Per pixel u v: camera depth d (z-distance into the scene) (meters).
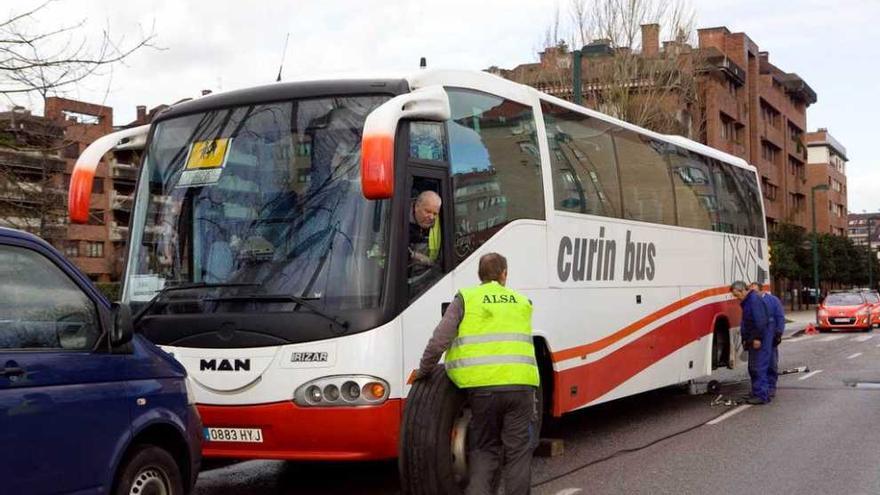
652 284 12.32
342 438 7.14
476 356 6.89
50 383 5.33
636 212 11.99
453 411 7.46
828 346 29.22
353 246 7.41
